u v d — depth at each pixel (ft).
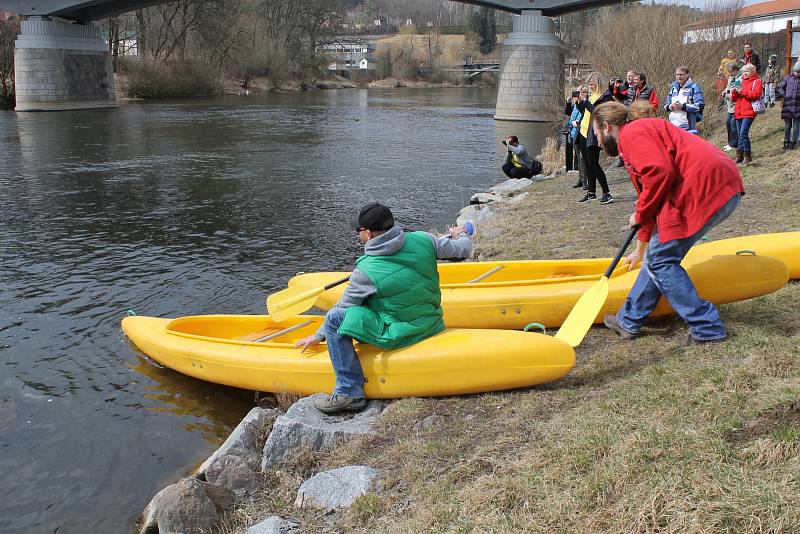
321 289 17.46
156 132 90.79
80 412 17.65
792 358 12.35
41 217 40.91
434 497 10.91
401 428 13.60
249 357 17.15
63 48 135.13
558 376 14.07
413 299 14.60
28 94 132.98
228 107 141.38
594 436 11.07
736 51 60.29
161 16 192.75
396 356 14.55
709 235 24.06
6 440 16.46
